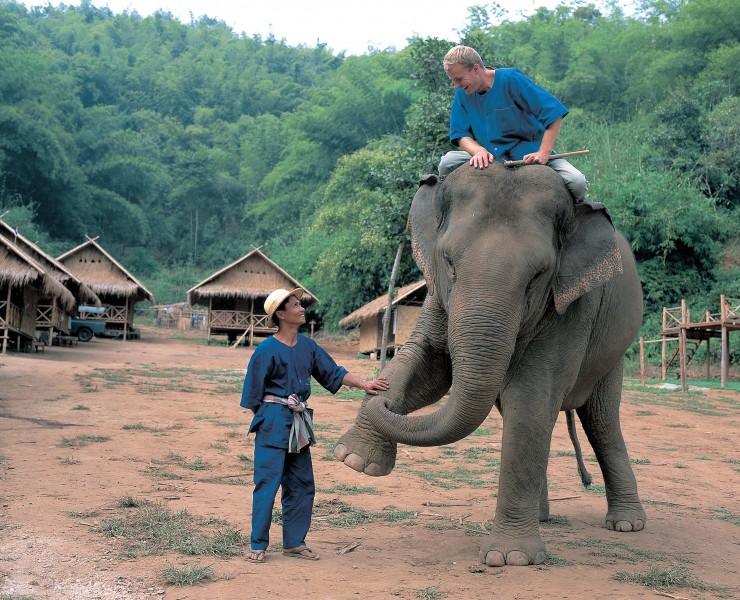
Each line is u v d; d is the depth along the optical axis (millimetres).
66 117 89938
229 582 4625
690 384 28031
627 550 6078
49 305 32344
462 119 5895
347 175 52594
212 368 26984
